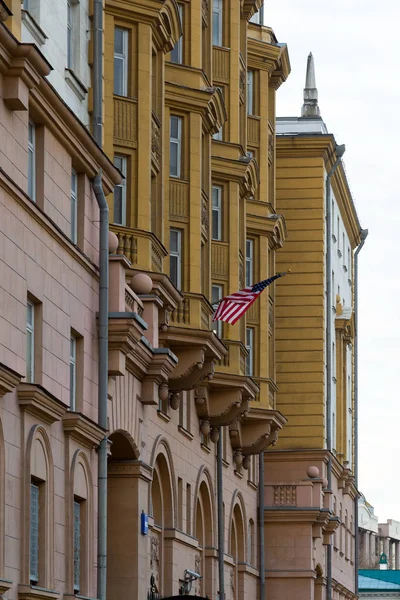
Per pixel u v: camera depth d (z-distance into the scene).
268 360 99.44
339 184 133.25
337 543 136.00
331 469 126.62
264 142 101.50
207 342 75.06
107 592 65.50
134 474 66.12
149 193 68.94
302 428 118.00
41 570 50.66
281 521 110.31
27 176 50.53
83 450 55.97
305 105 128.75
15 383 46.66
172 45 73.75
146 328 61.50
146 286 65.75
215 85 89.75
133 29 69.50
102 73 61.22
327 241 122.38
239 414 87.69
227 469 94.56
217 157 87.81
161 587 74.75
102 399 58.12
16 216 48.38
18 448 48.09
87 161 57.47
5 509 46.47
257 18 106.44
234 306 77.12
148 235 68.56
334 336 136.62
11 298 47.78
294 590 109.75
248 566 101.56
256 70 102.19
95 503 57.62
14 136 48.62
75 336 56.81
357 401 150.38
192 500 82.56
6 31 46.12
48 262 52.22
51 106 52.19
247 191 91.69
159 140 71.81
